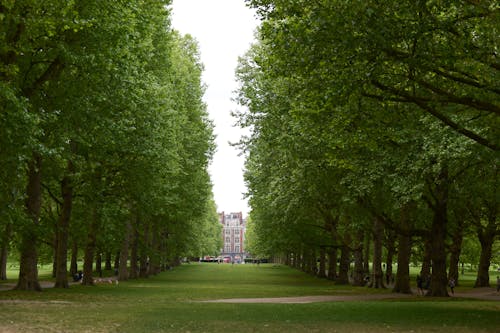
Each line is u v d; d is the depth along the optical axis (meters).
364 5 14.52
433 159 22.22
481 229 50.94
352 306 22.45
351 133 19.47
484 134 19.55
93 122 24.77
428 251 46.44
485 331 14.67
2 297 23.80
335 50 15.09
